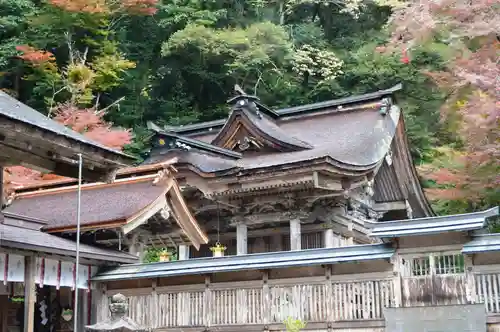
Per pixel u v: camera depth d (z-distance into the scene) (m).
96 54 43.97
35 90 39.66
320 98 48.72
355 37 54.00
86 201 19.02
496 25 25.55
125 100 46.59
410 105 44.12
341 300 15.34
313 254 15.67
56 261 16.22
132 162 13.38
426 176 31.58
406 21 28.23
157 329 17.14
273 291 16.16
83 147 12.16
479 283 13.88
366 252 14.98
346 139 27.17
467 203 29.28
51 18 40.56
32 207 19.92
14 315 18.12
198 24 47.19
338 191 23.78
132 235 18.84
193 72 47.62
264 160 25.83
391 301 14.73
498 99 24.08
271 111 30.33
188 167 24.67
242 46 45.56
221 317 16.55
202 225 27.16
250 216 25.25
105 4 43.00
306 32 51.84
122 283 17.84
